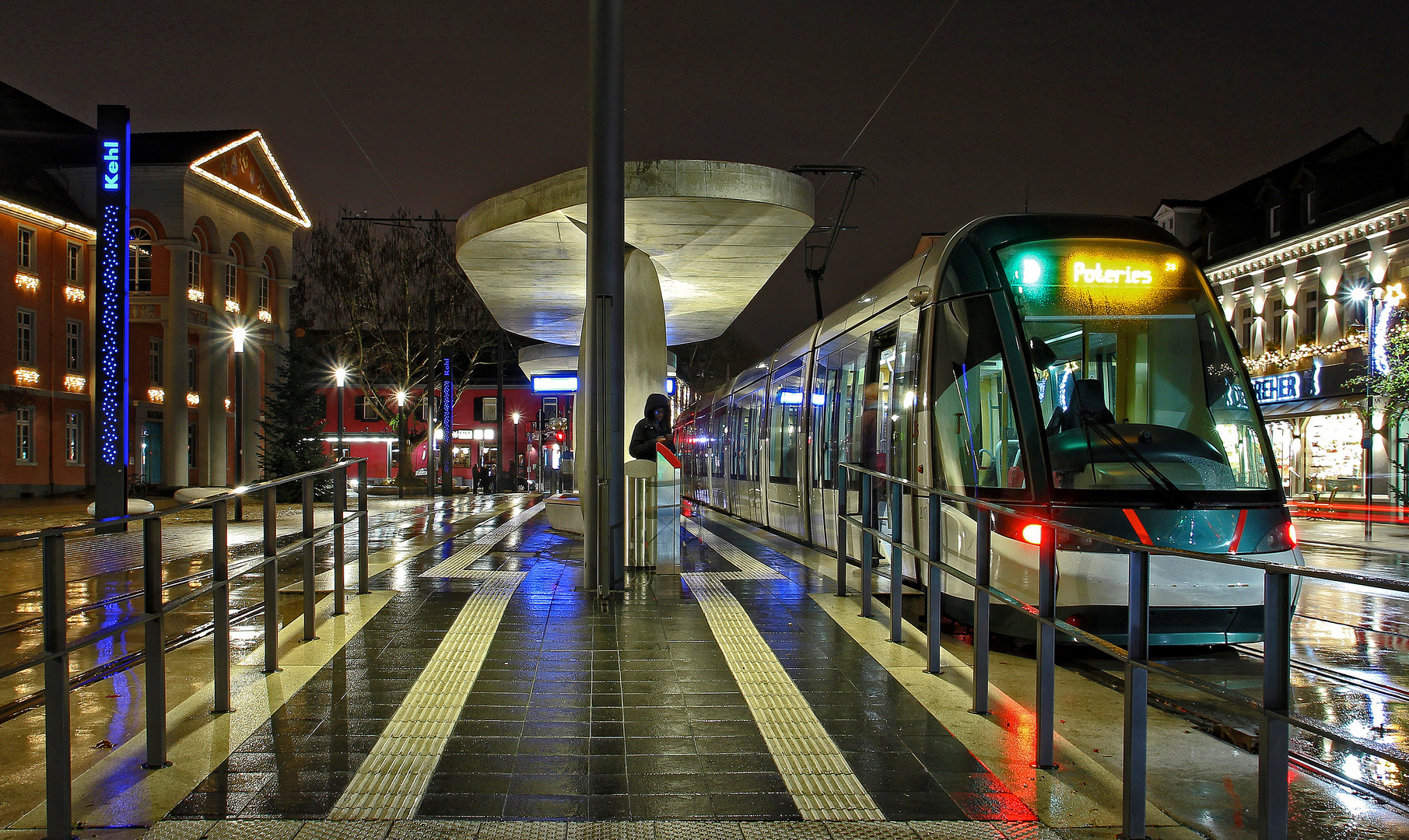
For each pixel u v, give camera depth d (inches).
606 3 379.2
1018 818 160.2
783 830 155.3
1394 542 857.5
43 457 1584.6
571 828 155.1
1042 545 185.5
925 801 167.2
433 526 801.6
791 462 628.7
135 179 1604.3
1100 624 305.1
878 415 441.1
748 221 539.2
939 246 390.6
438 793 169.8
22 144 1699.1
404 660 268.4
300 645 288.8
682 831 154.6
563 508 693.9
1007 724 213.2
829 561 506.9
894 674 254.7
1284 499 325.7
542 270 658.8
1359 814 177.0
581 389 621.6
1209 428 335.6
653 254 624.7
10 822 155.9
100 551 631.2
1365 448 1151.6
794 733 204.4
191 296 1692.9
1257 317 1523.1
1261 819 123.9
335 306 1895.9
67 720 148.9
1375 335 1139.9
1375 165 1378.0
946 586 353.4
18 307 1535.4
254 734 201.5
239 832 152.3
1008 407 332.5
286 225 1952.5
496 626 316.5
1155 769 199.5
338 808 161.9
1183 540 307.0
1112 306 346.3
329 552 573.9
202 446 1729.8
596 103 380.5
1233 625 308.3
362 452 2847.0
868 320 470.6
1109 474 315.9
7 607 405.7
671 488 442.3
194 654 290.0
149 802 164.1
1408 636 358.0
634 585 407.5
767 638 298.7
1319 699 266.1
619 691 236.2
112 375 766.5
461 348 2028.8
